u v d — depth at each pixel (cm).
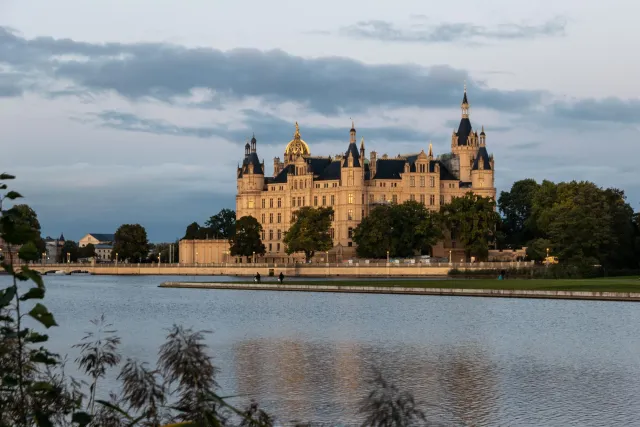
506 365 7694
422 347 8938
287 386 6650
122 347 8731
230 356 8269
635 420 5528
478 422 5484
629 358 8069
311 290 19400
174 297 17950
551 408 5875
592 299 14762
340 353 8488
